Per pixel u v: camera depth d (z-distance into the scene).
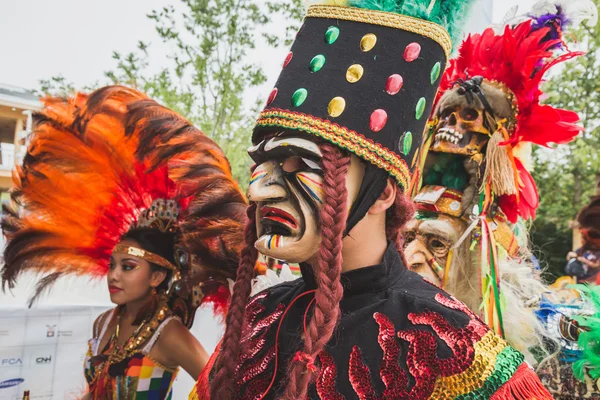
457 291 1.25
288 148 0.65
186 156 1.54
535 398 0.60
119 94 1.53
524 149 1.42
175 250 1.57
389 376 0.62
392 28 0.69
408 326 0.65
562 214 6.33
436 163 1.33
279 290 0.86
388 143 0.67
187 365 1.49
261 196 0.66
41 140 1.53
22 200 1.58
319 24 0.73
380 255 0.73
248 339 0.79
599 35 5.70
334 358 0.65
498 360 0.61
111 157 1.54
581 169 6.22
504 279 1.33
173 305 1.57
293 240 0.64
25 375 1.72
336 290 0.60
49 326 1.77
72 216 1.61
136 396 1.45
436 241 1.27
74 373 1.80
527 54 1.27
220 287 1.60
